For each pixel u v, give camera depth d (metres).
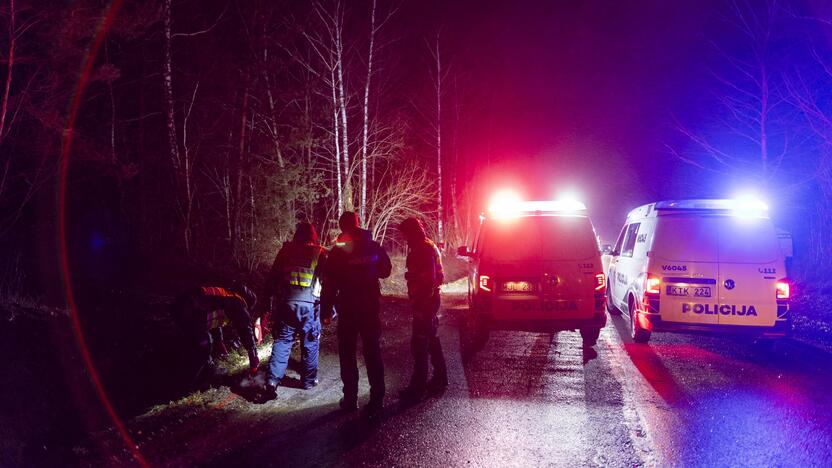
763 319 7.12
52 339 6.35
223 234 16.31
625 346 7.95
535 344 8.10
